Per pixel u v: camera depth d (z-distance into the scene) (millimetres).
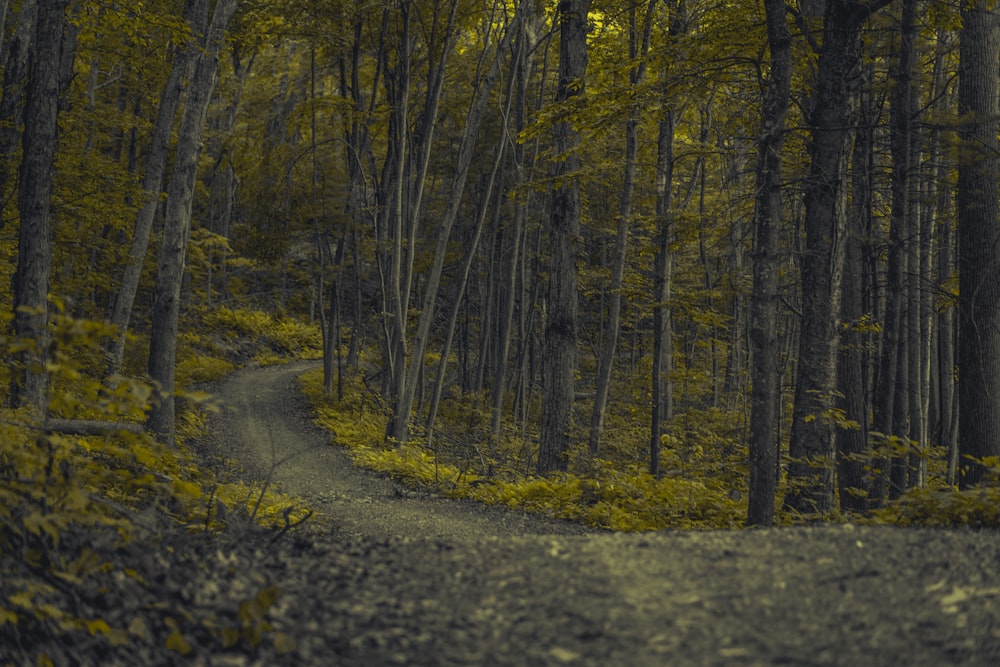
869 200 14664
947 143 13594
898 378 15602
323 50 27391
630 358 38594
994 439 13742
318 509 14422
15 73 15727
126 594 4602
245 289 52500
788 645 4312
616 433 26422
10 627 4012
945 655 4172
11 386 9969
